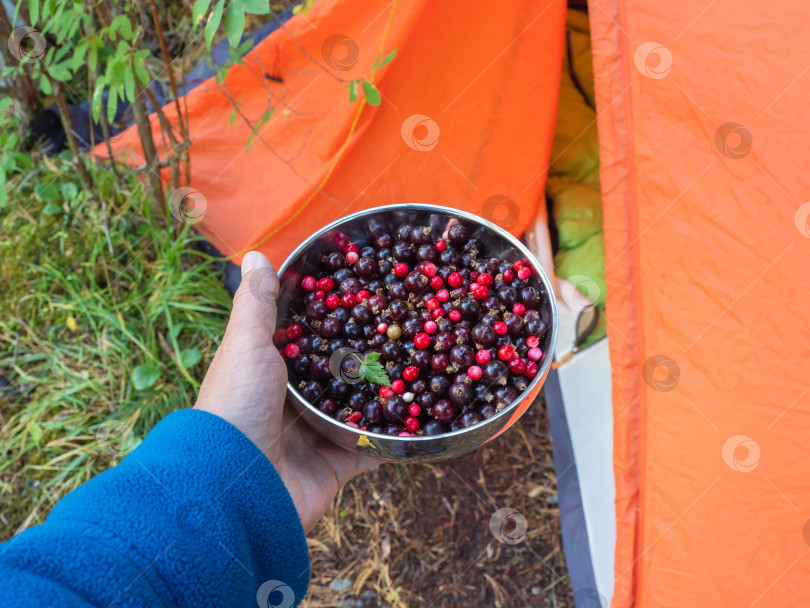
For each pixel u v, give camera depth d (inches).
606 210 51.9
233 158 72.7
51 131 80.5
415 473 72.0
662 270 47.6
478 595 67.4
